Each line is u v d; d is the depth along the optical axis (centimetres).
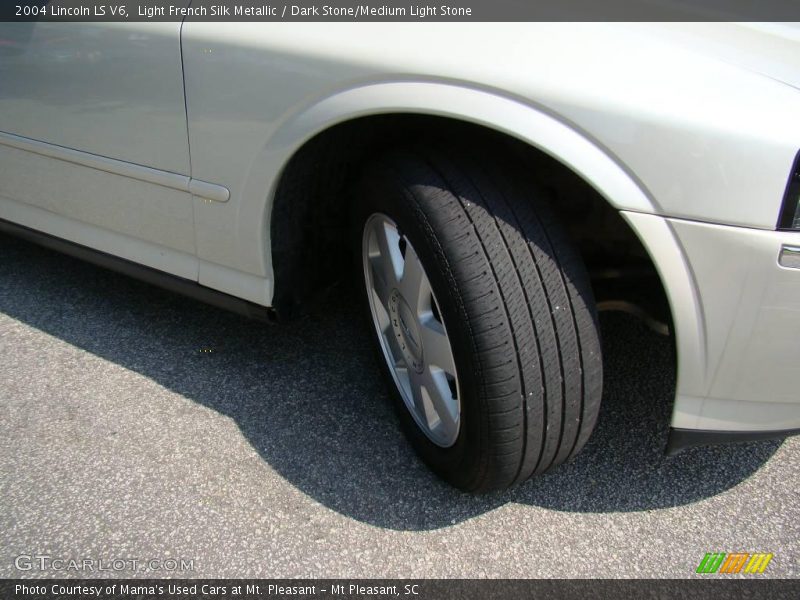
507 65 138
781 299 131
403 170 159
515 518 177
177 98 182
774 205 127
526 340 146
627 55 136
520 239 148
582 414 158
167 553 166
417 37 147
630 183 133
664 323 172
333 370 230
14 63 214
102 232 232
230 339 247
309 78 157
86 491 184
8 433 204
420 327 171
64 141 218
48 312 265
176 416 211
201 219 196
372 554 166
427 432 184
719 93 130
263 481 187
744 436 150
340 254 216
